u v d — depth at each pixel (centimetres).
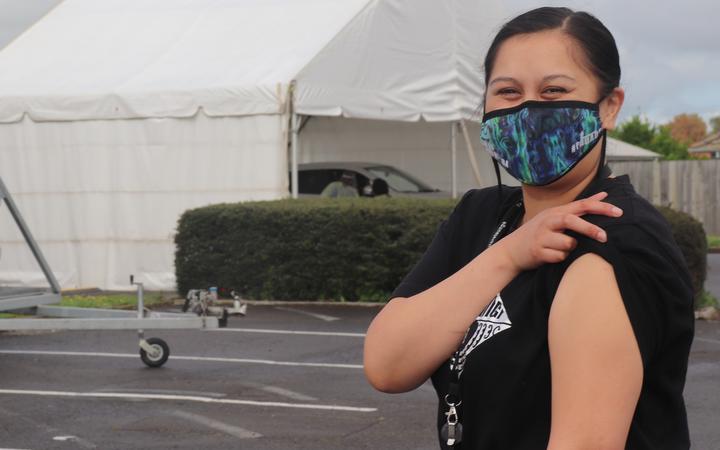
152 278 1592
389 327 193
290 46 1608
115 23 1862
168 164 1573
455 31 1747
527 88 184
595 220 170
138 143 1589
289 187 1566
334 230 1352
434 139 2128
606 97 185
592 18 186
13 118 1648
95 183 1616
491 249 185
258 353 991
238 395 795
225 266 1409
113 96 1594
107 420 716
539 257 173
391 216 1337
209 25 1772
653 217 171
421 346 188
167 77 1616
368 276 1349
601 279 163
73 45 1811
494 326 183
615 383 159
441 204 1346
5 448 642
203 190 1555
